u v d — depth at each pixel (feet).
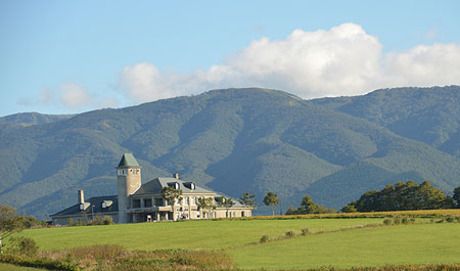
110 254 345.31
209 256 320.50
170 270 284.20
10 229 421.59
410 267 270.26
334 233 457.68
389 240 414.41
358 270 270.26
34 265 313.73
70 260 316.81
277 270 284.82
